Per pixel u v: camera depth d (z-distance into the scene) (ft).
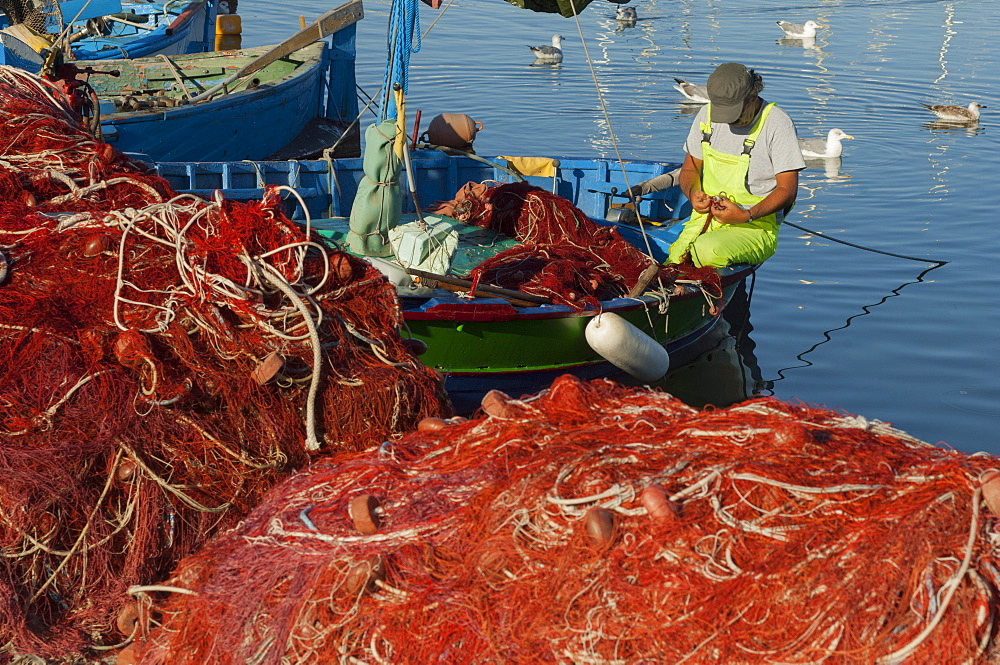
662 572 8.55
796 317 29.78
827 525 8.67
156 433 11.93
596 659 8.25
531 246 25.52
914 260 34.60
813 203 41.42
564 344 24.03
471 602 8.77
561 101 57.11
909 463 9.63
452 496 10.00
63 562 11.30
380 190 24.47
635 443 10.17
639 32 80.89
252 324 12.96
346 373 13.42
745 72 25.53
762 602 8.24
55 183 16.03
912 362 26.53
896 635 7.86
